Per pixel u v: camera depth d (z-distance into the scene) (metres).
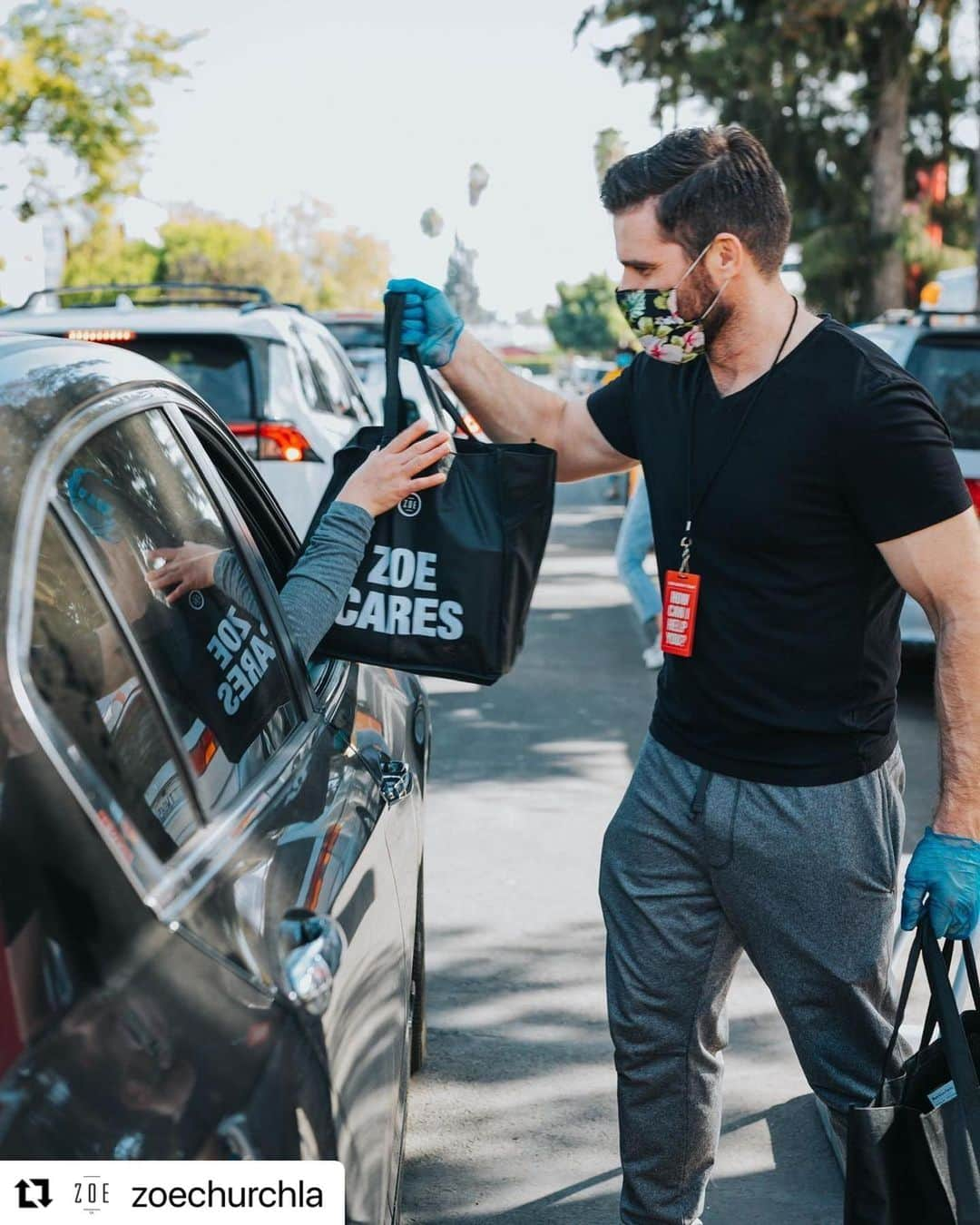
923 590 2.27
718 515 2.33
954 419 7.14
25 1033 1.27
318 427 7.16
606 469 2.77
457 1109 3.50
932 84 26.44
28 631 1.43
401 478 2.49
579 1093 3.58
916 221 26.56
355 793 2.24
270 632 2.23
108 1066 1.32
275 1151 1.44
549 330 117.00
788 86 25.17
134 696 1.62
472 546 2.49
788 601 2.31
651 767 2.50
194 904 1.54
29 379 1.74
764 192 2.28
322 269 97.38
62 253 22.88
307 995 1.62
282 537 2.77
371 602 2.52
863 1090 2.45
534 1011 4.02
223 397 7.00
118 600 1.67
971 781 2.28
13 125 19.09
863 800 2.37
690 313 2.30
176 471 2.09
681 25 25.66
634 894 2.51
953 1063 2.12
